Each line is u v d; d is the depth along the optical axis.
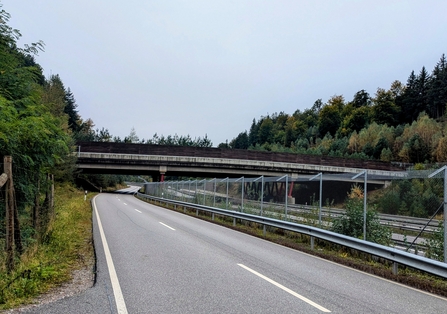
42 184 10.71
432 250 8.33
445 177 7.73
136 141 125.19
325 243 11.78
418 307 5.59
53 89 50.09
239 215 16.59
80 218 18.00
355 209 11.00
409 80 109.38
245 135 169.12
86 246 10.45
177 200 30.00
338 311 5.18
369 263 9.16
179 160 47.56
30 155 9.00
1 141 7.50
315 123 134.88
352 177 10.65
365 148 75.56
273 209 15.73
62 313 4.72
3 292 5.25
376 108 101.50
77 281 6.48
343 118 119.06
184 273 7.14
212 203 22.61
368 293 6.32
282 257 9.58
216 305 5.20
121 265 7.73
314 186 17.05
